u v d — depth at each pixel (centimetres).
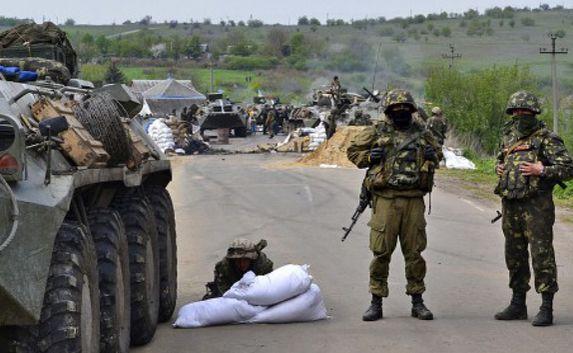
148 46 16700
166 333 1054
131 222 954
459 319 1112
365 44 15538
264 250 1625
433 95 4406
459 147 4153
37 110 786
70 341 673
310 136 4797
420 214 1091
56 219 662
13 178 645
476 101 4306
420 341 999
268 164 3722
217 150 4981
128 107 1085
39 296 629
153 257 1020
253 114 7738
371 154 1086
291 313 1091
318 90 6562
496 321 1098
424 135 1088
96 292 759
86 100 877
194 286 1342
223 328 1074
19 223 623
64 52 1250
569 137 3825
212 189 2667
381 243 1094
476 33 17638
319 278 1376
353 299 1231
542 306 1071
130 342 973
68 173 729
